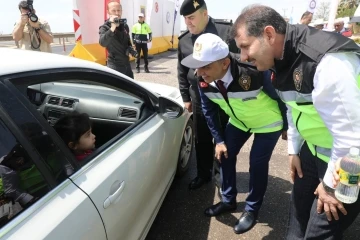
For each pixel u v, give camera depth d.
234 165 2.17
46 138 1.08
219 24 2.35
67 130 1.43
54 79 1.22
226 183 2.20
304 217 1.62
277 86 1.27
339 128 1.05
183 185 2.68
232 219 2.25
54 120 1.66
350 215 1.30
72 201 1.07
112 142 1.48
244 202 2.46
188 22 2.25
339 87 0.99
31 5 3.64
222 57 1.63
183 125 2.51
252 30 1.10
